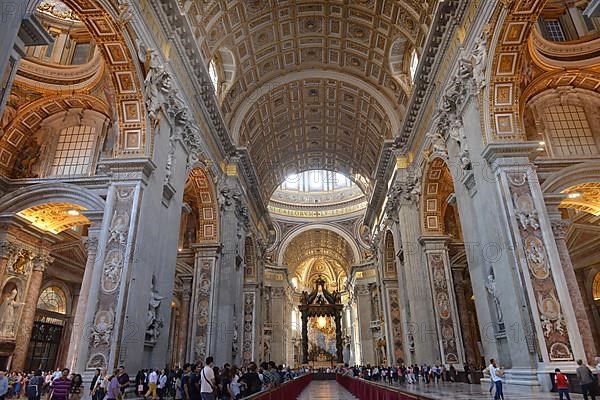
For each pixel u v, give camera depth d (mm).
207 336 15695
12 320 12938
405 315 18938
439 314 15578
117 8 9023
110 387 7250
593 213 14180
